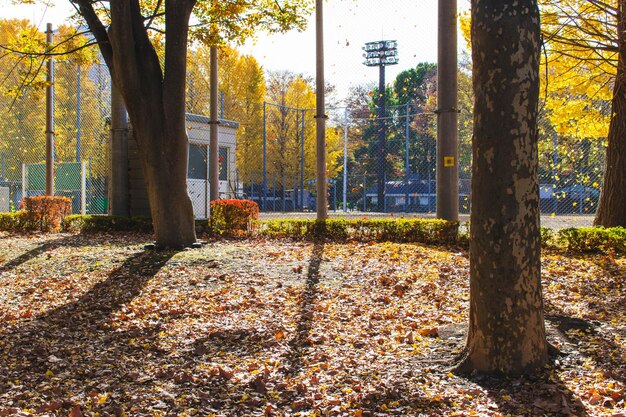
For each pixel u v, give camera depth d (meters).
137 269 8.70
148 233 14.55
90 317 6.28
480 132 3.99
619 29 9.30
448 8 11.33
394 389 3.90
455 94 11.57
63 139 27.45
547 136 18.95
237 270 8.34
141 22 10.41
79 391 4.08
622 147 10.67
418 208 32.50
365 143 39.94
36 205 15.72
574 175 24.00
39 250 11.06
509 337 4.02
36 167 21.66
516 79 3.85
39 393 4.02
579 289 6.84
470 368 4.14
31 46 12.70
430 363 4.40
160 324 5.89
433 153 37.22
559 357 4.30
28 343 5.29
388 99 39.03
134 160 16.14
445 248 10.19
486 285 4.05
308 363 4.59
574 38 10.13
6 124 27.30
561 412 3.43
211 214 13.43
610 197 10.81
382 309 6.27
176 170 10.55
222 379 4.27
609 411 3.39
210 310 6.39
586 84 12.02
